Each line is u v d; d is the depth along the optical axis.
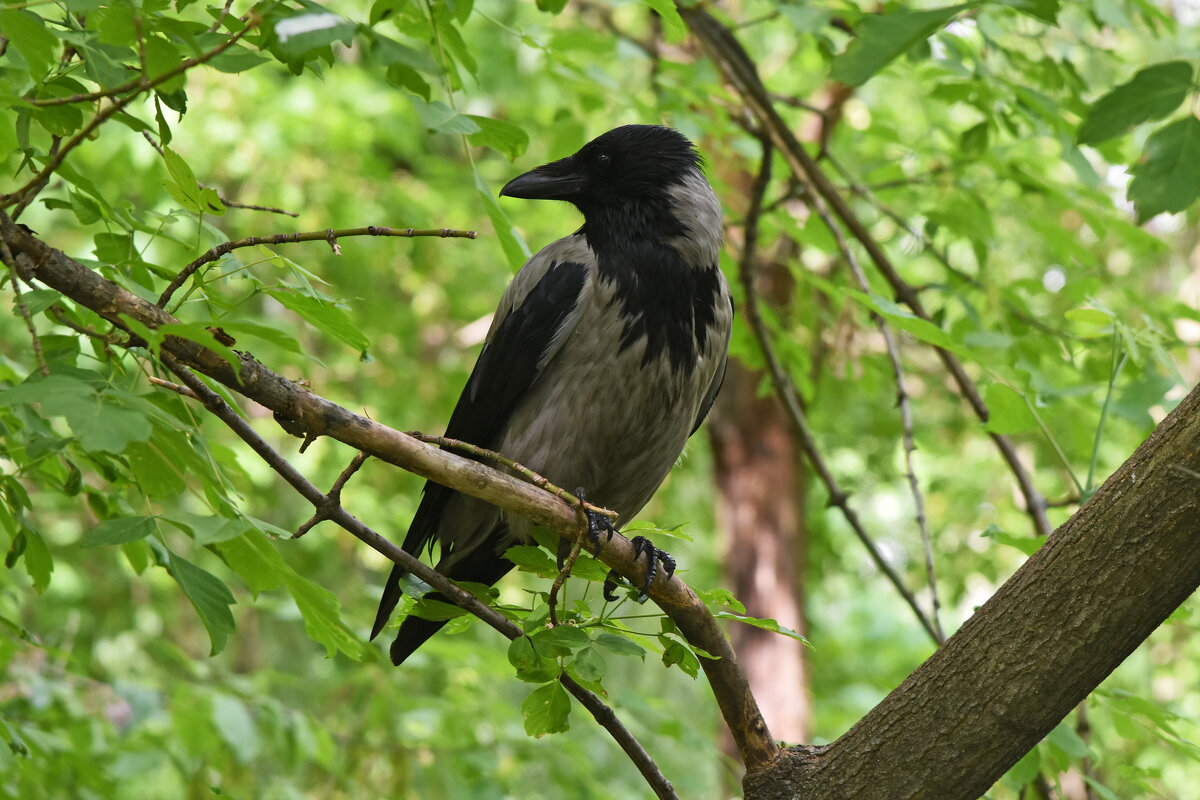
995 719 4.60
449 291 18.50
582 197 7.21
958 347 5.57
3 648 6.68
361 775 10.14
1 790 6.92
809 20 7.29
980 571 16.06
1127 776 6.72
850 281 10.15
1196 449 4.28
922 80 8.98
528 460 6.84
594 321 6.71
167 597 16.78
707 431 16.75
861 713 14.41
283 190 15.88
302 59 4.21
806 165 8.76
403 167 20.27
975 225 9.15
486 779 9.44
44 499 12.68
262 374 4.18
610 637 4.61
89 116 5.39
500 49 16.14
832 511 20.25
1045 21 4.83
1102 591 4.43
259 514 15.49
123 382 4.32
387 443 4.46
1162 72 3.54
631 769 13.39
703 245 7.05
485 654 9.47
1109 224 8.81
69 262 3.88
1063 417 8.88
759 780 5.16
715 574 19.98
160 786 11.92
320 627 4.84
